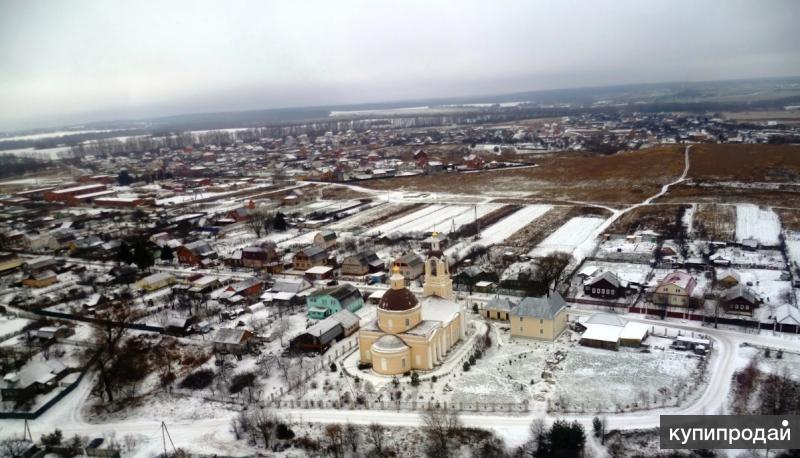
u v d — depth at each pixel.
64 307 161.12
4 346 136.25
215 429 98.12
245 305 157.88
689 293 139.00
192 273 191.75
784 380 100.69
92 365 125.25
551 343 123.94
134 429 99.94
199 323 144.25
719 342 119.38
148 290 173.88
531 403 99.44
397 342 111.38
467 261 186.75
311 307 148.25
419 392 104.69
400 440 91.12
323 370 115.75
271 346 129.88
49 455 93.56
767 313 132.38
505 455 85.62
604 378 106.69
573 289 156.25
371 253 190.25
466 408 98.81
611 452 85.00
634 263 178.62
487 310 140.38
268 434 92.50
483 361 116.75
